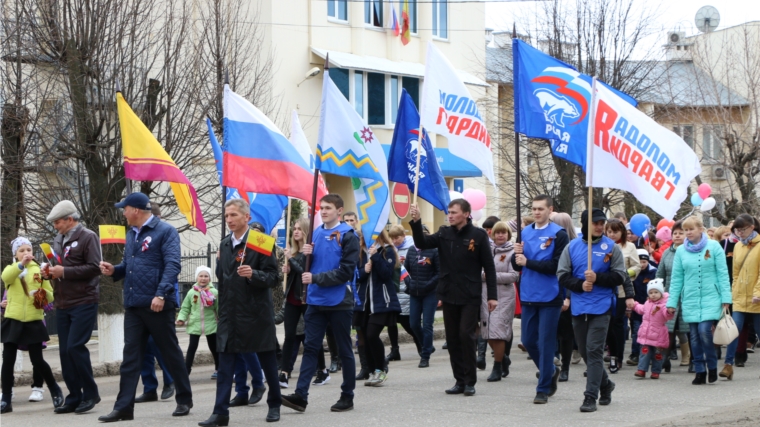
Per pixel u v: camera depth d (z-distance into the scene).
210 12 18.30
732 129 28.19
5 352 9.95
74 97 14.46
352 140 9.94
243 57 19.38
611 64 29.17
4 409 9.87
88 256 9.41
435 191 11.11
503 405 9.61
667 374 12.32
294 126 11.82
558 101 10.56
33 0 14.80
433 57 11.07
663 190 10.06
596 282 9.03
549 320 9.66
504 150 29.91
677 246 12.58
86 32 14.60
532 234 9.96
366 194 10.27
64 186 14.83
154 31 16.66
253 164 10.09
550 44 29.31
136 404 10.12
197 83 16.30
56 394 10.13
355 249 9.11
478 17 33.12
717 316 11.08
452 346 10.41
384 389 11.03
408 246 14.00
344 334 9.27
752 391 10.51
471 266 10.01
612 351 12.48
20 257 9.98
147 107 15.21
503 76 31.31
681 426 8.03
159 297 8.77
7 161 14.33
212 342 12.31
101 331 14.07
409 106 11.22
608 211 30.19
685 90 31.19
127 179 9.86
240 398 9.80
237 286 8.40
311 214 9.47
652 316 11.77
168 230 9.02
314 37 27.75
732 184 30.14
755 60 30.86
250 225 10.43
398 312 11.49
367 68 28.47
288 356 10.98
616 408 9.35
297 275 10.77
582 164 10.53
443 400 10.02
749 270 12.10
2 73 14.07
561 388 10.86
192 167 16.12
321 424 8.59
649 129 10.02
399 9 30.66
